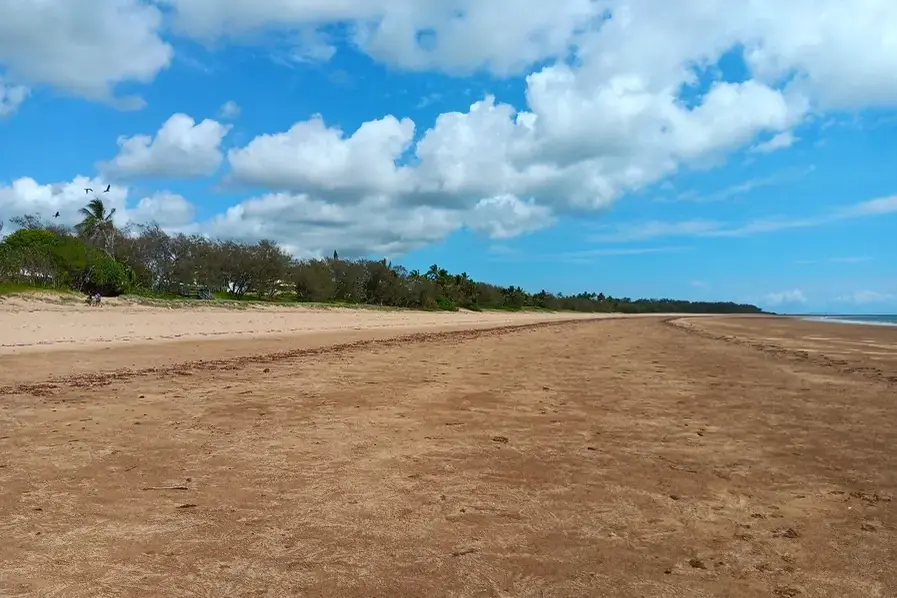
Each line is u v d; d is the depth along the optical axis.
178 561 4.09
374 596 3.67
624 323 62.31
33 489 5.55
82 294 36.84
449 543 4.51
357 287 66.44
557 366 16.58
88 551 4.22
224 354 18.06
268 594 3.66
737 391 12.16
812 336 35.62
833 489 5.91
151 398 10.41
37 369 13.63
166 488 5.65
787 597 3.76
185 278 48.22
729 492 5.80
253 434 7.90
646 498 5.60
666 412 9.83
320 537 4.56
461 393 11.53
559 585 3.87
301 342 23.69
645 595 3.75
